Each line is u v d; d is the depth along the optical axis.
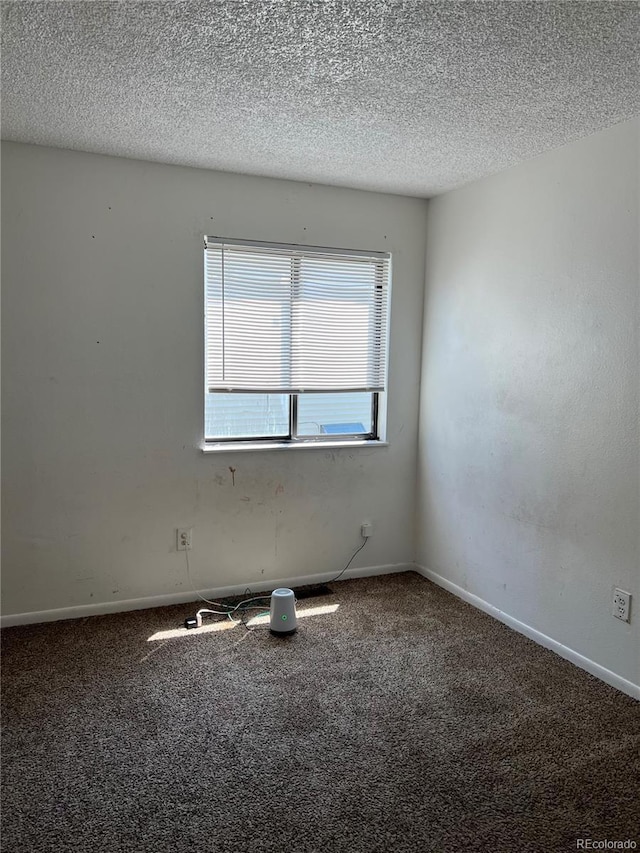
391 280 3.81
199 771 2.03
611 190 2.54
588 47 1.91
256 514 3.58
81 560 3.21
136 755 2.11
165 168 3.19
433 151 2.92
